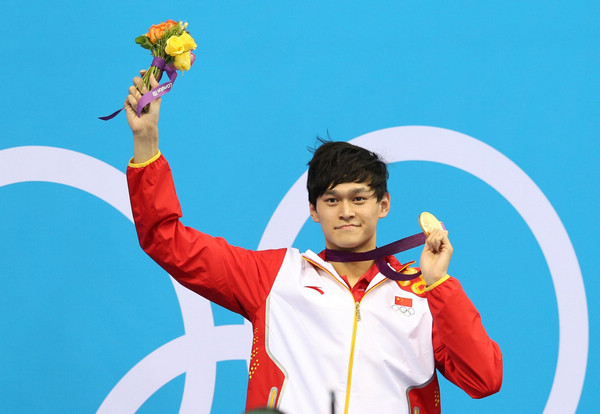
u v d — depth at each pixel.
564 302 11.66
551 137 11.84
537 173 11.83
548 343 11.62
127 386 11.61
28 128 11.95
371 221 8.32
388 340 8.17
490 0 11.94
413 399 8.11
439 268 7.76
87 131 11.95
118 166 11.94
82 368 11.63
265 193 11.87
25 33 12.03
